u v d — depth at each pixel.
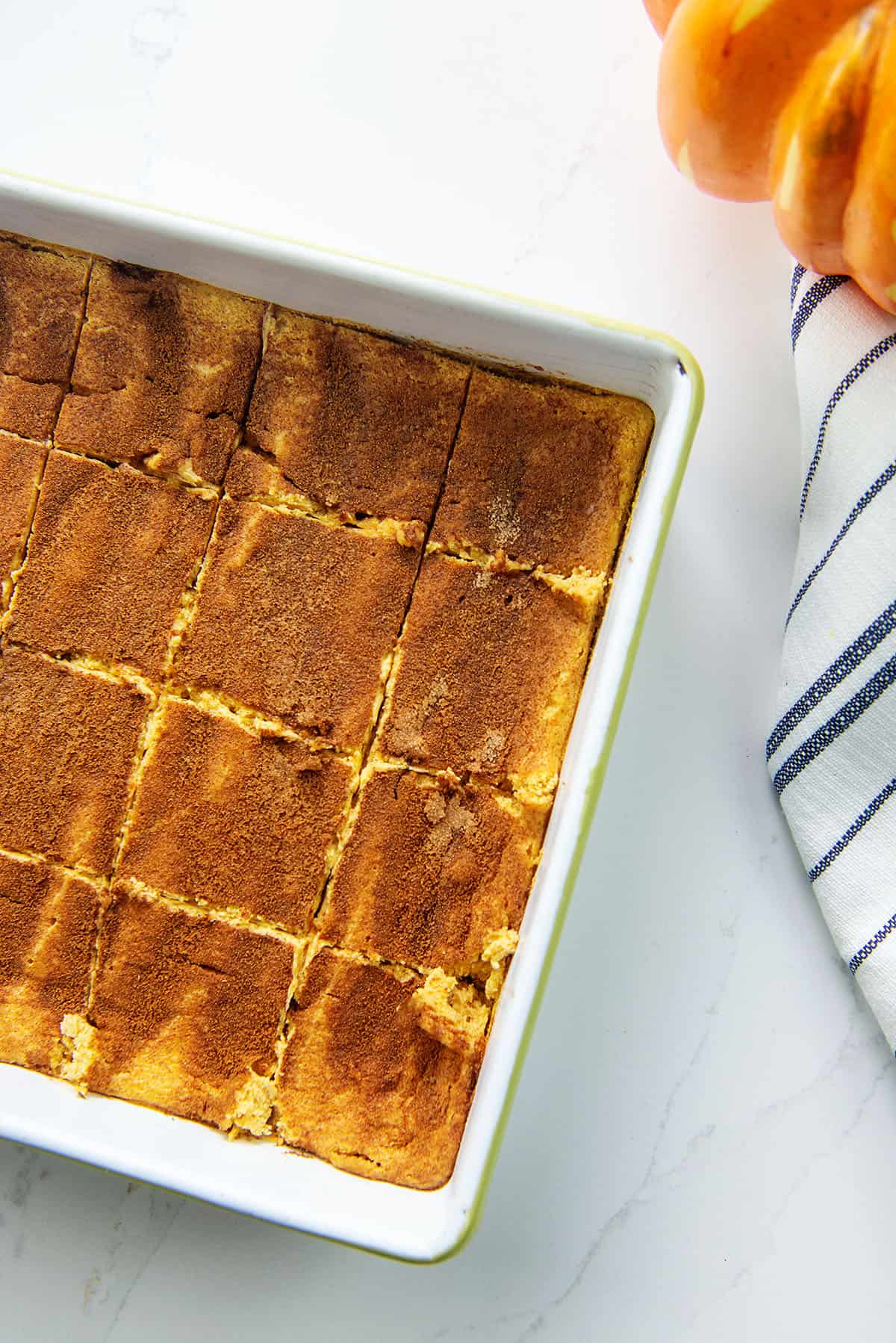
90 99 0.57
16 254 0.55
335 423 0.55
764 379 0.57
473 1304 0.56
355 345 0.54
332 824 0.54
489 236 0.57
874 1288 0.56
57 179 0.57
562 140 0.57
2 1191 0.57
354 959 0.54
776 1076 0.57
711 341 0.57
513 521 0.54
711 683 0.57
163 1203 0.57
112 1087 0.54
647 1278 0.56
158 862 0.54
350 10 0.57
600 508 0.54
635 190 0.57
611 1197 0.57
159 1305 0.57
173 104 0.57
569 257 0.57
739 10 0.49
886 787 0.55
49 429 0.55
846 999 0.57
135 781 0.55
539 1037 0.57
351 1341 0.56
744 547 0.57
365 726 0.54
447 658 0.54
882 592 0.54
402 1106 0.53
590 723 0.51
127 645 0.55
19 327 0.55
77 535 0.55
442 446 0.54
